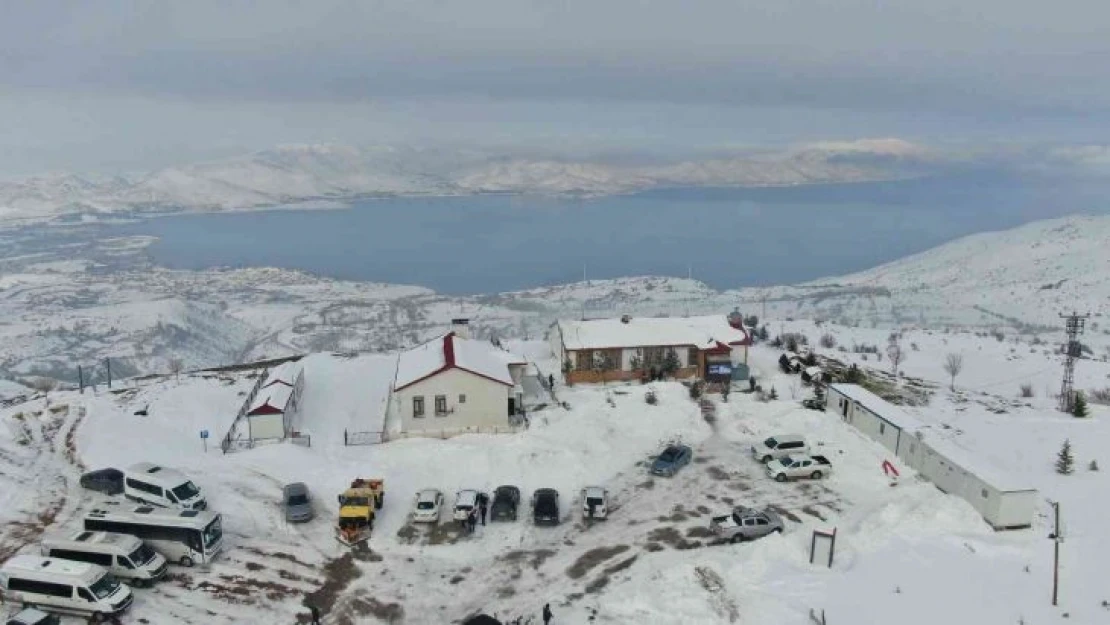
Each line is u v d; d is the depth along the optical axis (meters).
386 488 44.22
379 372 69.94
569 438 49.38
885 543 37.91
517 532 39.62
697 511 41.84
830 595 33.34
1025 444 52.97
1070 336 74.62
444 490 44.22
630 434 51.88
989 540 37.78
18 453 47.69
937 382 82.19
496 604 33.59
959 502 40.28
